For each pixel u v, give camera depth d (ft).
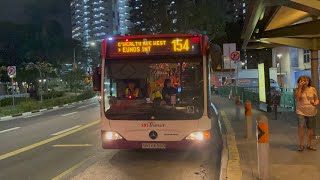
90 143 43.45
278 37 44.91
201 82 30.60
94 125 61.98
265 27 48.91
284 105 68.59
